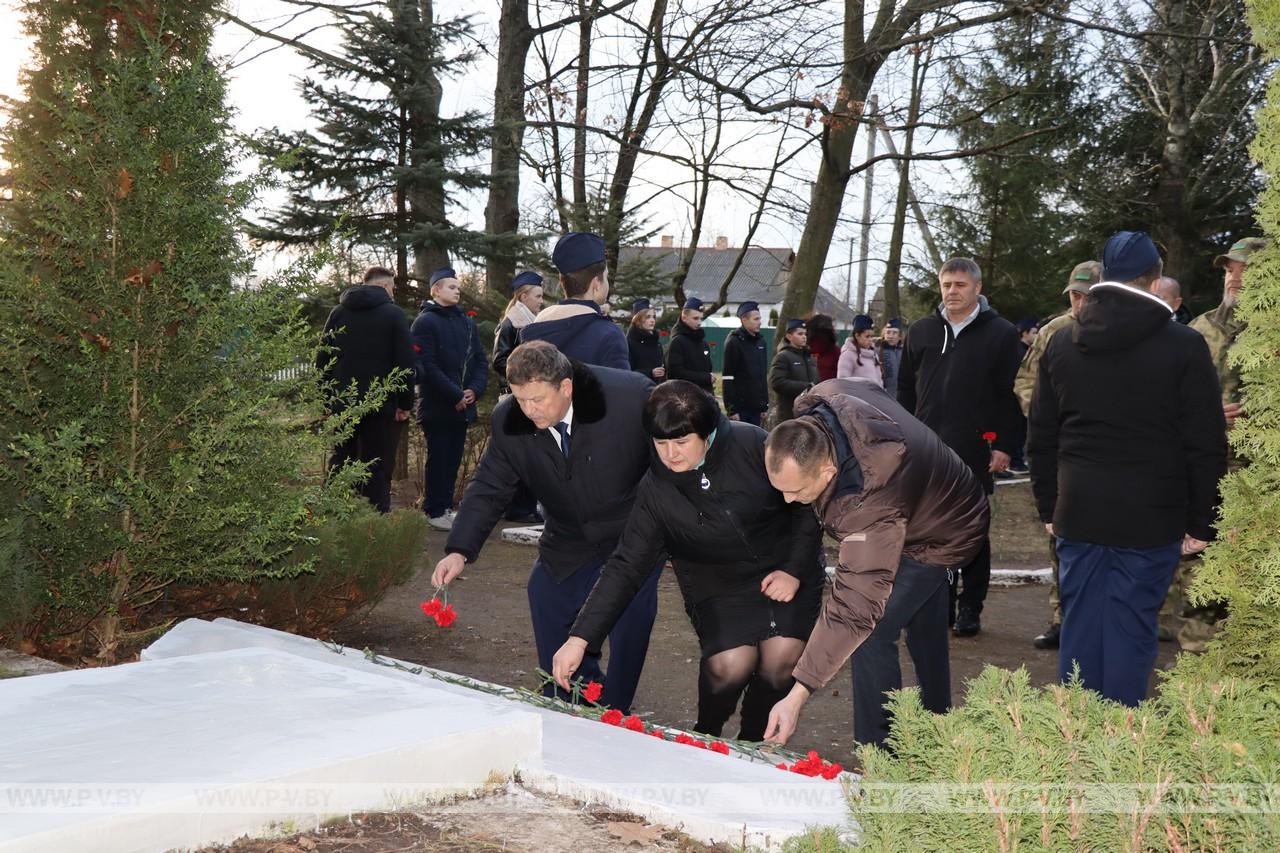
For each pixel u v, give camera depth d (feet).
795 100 49.39
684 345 39.04
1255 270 9.65
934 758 6.49
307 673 9.92
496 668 18.10
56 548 14.85
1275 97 9.56
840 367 41.11
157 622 16.94
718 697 13.07
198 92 15.46
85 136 15.10
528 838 7.64
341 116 43.60
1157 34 50.88
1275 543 9.55
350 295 28.25
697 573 13.21
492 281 46.73
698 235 53.57
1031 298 73.15
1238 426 9.98
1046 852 5.90
